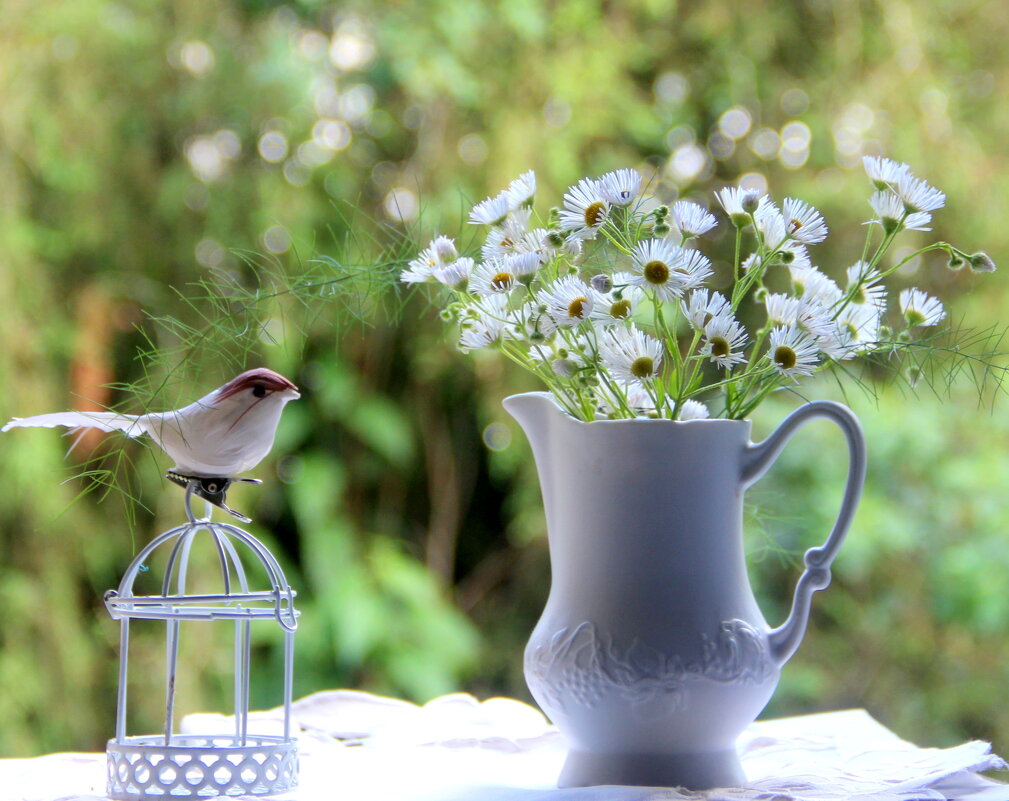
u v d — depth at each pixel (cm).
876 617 363
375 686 343
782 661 164
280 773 163
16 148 304
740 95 365
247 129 332
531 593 383
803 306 162
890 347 166
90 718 311
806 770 167
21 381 300
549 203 329
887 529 338
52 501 299
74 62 312
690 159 369
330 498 343
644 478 162
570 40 346
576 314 161
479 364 341
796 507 338
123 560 313
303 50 348
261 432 164
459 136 340
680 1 363
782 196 361
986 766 165
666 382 171
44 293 309
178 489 305
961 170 350
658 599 162
